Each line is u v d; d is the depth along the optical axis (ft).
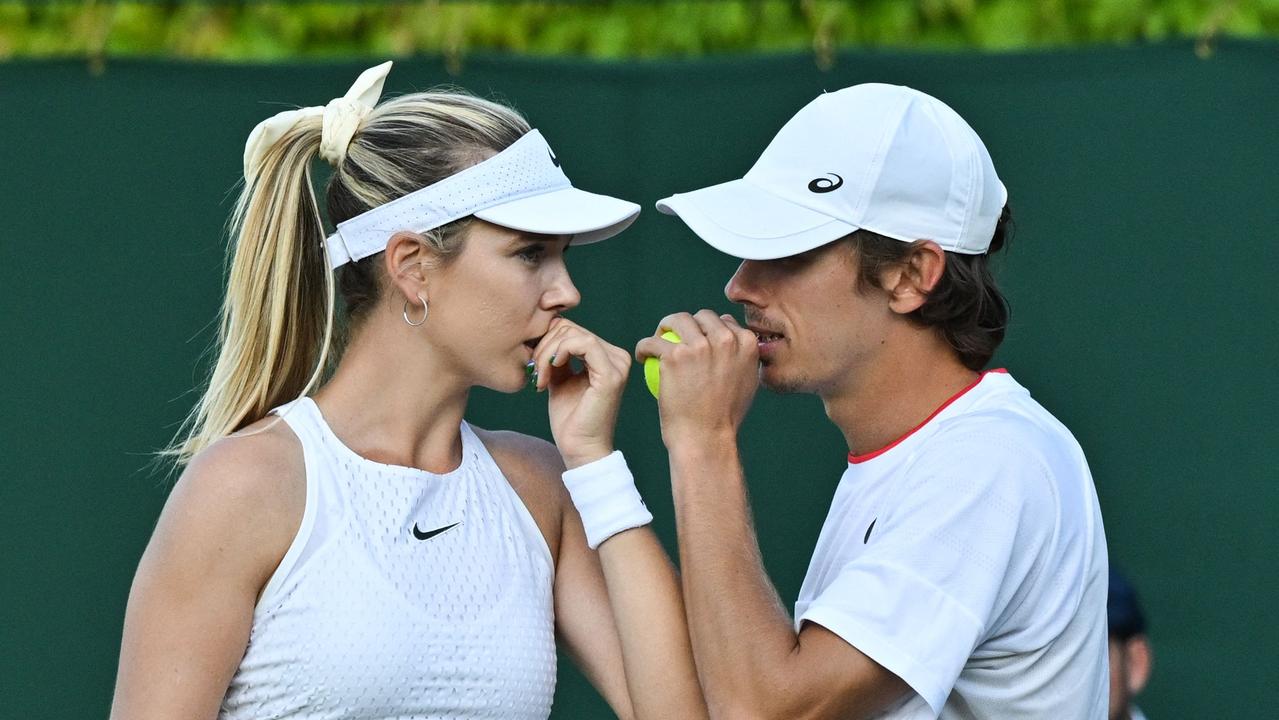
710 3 51.37
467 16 51.42
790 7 50.96
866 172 30.12
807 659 27.61
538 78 51.67
